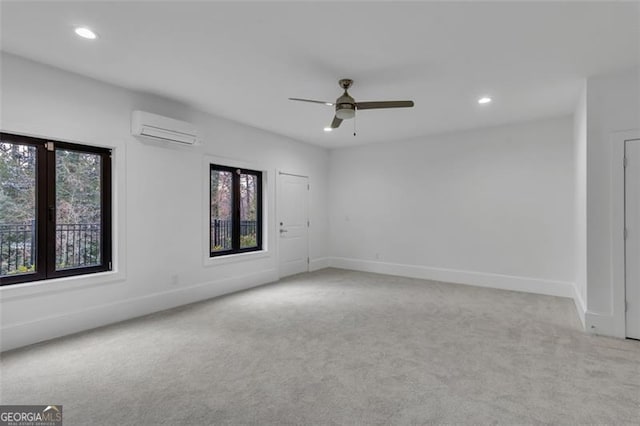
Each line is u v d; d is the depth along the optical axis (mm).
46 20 2295
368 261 6477
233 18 2271
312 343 2953
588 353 2734
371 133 5574
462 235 5438
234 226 5059
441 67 3043
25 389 2178
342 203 6816
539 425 1823
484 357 2666
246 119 4762
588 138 3232
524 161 4895
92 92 3338
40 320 2994
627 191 3066
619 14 2211
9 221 2943
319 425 1824
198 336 3115
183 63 2988
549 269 4715
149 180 3838
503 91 3641
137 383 2260
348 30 2430
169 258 4039
